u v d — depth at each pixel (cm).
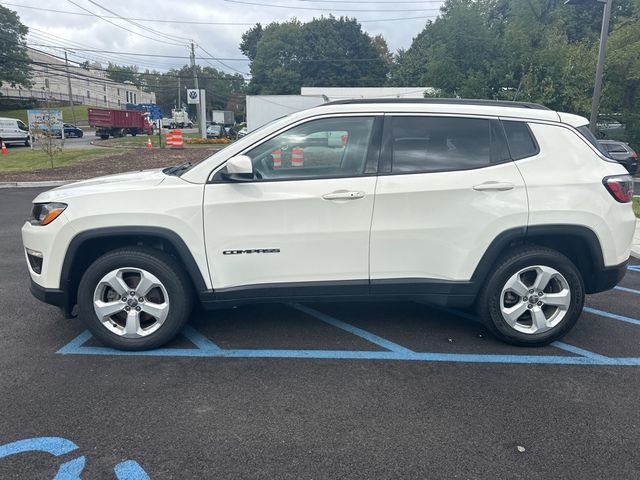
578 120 414
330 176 389
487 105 407
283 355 400
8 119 3525
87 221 380
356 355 401
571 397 340
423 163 394
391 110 396
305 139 393
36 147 3156
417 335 443
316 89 3991
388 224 389
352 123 395
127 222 381
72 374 365
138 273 395
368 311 503
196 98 4703
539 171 396
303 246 389
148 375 365
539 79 2364
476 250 395
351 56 7512
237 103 11000
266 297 397
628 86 2316
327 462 271
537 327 410
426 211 389
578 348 419
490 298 407
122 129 5212
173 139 3250
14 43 6475
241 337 435
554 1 3481
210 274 390
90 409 320
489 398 338
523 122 403
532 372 375
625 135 2431
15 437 289
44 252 388
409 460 274
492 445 287
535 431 301
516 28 2666
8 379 357
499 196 390
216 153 395
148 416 312
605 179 400
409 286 400
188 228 382
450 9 2631
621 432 301
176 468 266
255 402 330
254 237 386
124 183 397
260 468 266
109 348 410
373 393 343
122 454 276
